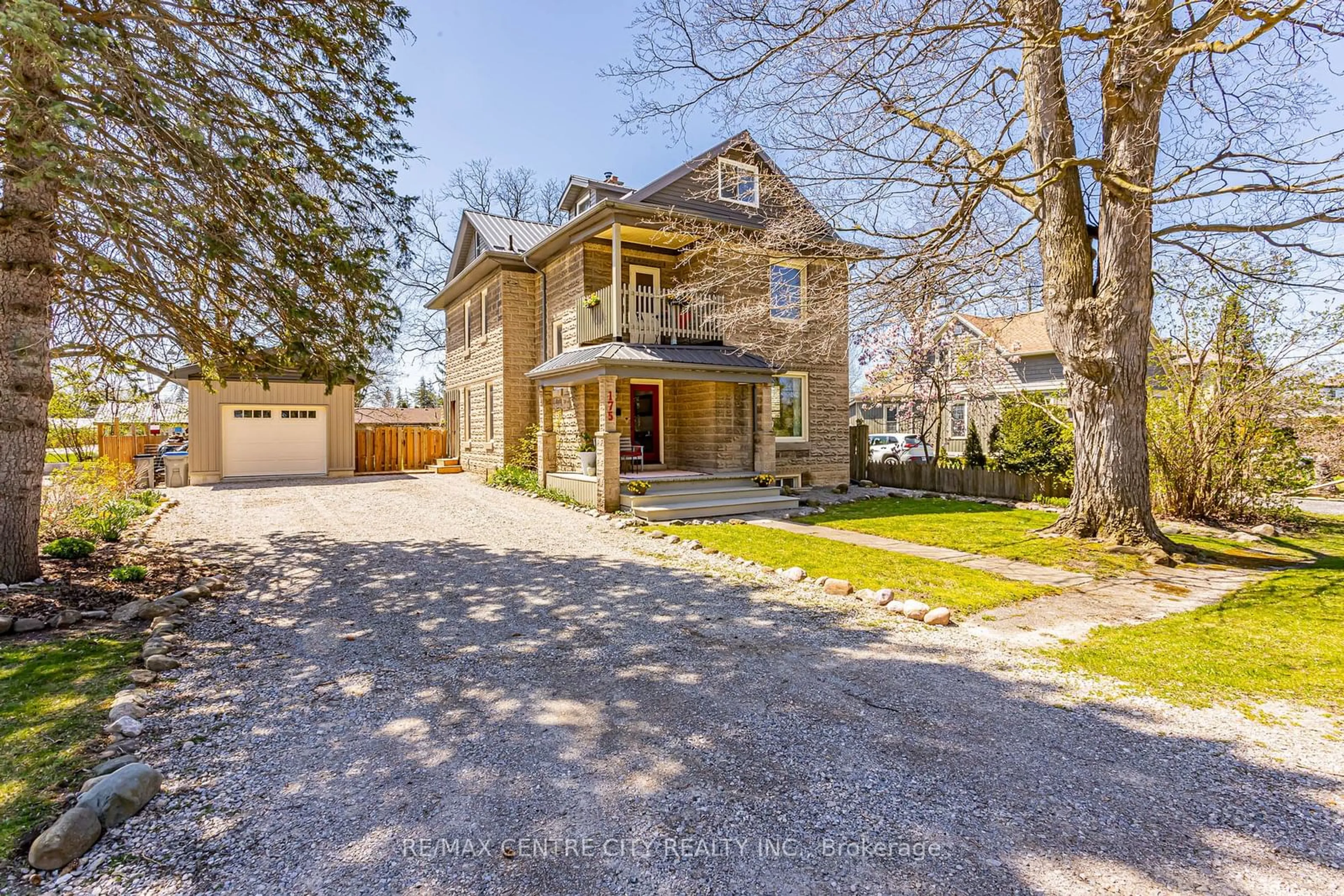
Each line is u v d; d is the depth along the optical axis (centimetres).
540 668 428
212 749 315
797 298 1430
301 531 926
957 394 1909
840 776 293
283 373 848
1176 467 1052
